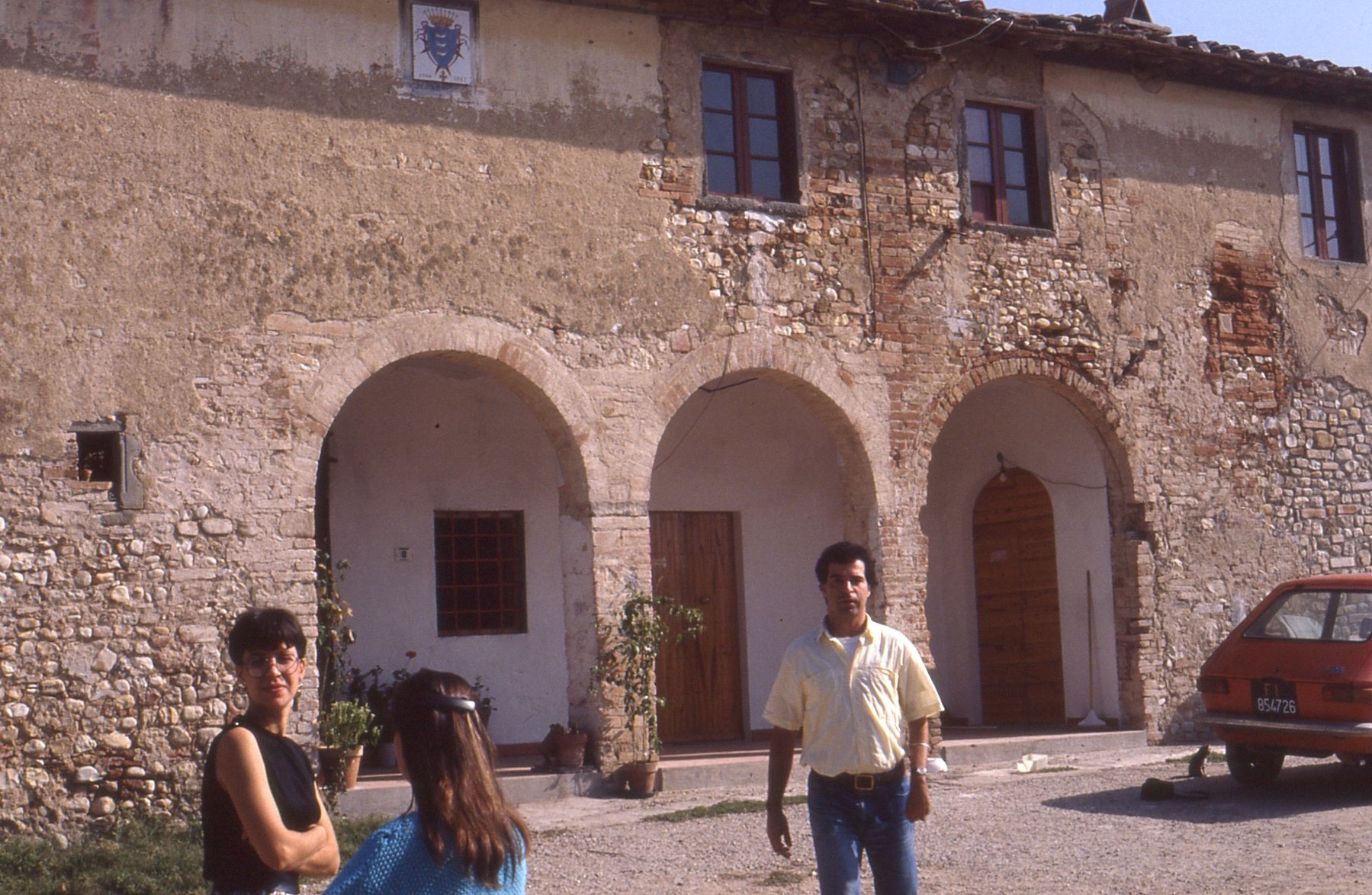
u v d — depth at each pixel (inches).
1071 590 569.3
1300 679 386.9
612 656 443.5
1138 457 543.8
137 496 387.2
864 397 494.0
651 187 468.1
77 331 384.5
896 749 211.5
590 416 449.1
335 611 422.3
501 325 438.9
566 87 458.3
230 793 154.4
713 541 564.7
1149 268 557.3
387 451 513.3
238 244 406.0
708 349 470.0
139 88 398.6
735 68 493.4
